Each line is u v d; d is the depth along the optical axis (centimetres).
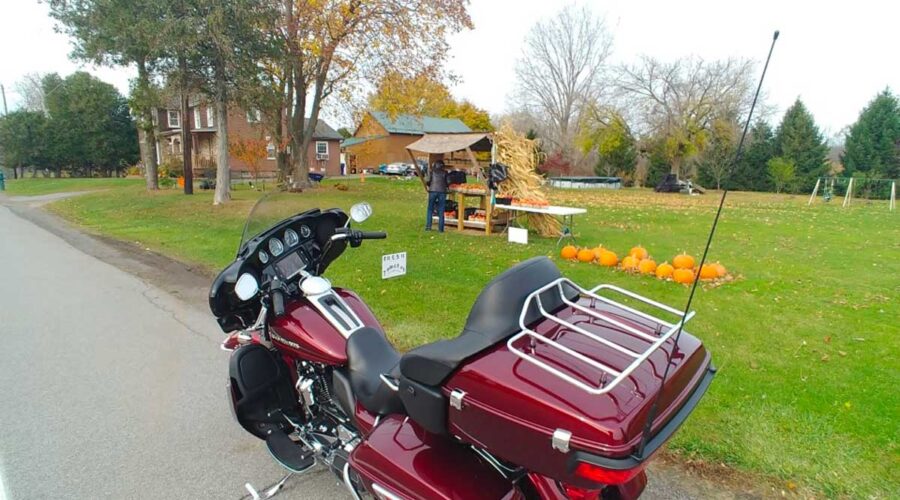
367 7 2092
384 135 5003
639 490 224
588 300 231
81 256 959
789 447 328
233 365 310
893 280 786
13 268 857
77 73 4288
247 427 317
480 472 200
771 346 499
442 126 5581
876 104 3747
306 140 2398
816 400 388
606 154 4347
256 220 333
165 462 326
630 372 166
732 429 348
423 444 216
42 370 458
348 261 859
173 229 1270
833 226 1486
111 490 299
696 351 209
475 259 892
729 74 3816
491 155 1216
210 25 1504
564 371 174
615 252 999
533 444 168
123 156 4431
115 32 1552
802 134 3769
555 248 1016
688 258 803
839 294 699
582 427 158
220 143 1820
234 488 303
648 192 3469
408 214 1580
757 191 3981
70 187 2881
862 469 306
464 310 602
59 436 354
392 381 241
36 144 4066
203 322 591
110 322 588
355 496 252
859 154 3762
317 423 302
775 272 838
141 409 391
